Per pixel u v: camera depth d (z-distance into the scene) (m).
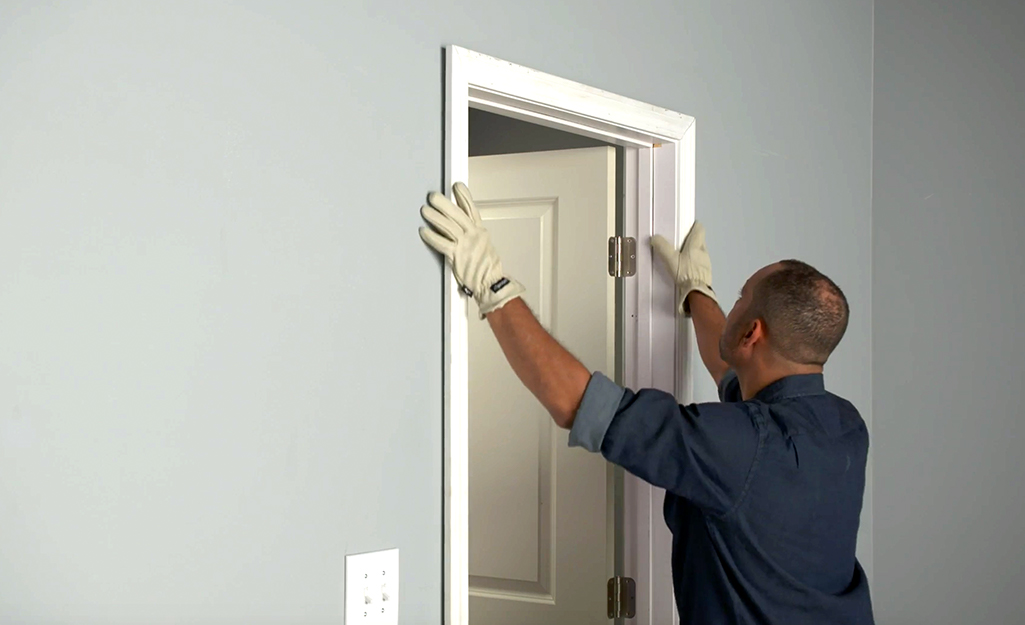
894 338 2.97
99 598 1.24
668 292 2.33
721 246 2.41
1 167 1.15
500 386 2.63
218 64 1.37
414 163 1.66
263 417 1.43
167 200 1.31
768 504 1.64
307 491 1.49
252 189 1.41
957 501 2.83
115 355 1.26
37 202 1.18
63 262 1.21
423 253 1.68
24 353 1.17
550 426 2.56
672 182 2.29
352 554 1.55
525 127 2.61
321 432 1.50
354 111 1.56
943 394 2.87
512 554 2.59
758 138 2.55
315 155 1.50
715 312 2.22
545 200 2.50
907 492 2.93
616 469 2.46
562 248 2.47
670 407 1.63
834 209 2.85
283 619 1.45
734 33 2.47
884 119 3.01
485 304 1.69
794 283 1.78
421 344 1.67
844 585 1.79
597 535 2.46
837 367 2.84
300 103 1.48
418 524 1.66
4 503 1.15
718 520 1.66
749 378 1.86
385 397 1.60
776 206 2.61
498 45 1.81
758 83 2.55
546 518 2.56
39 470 1.18
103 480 1.24
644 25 2.18
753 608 1.68
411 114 1.65
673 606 2.34
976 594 2.79
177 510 1.32
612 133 2.18
